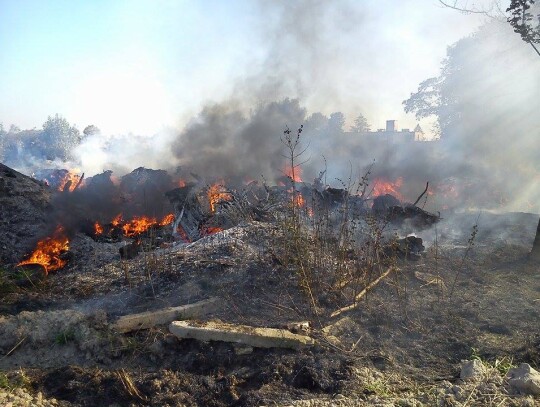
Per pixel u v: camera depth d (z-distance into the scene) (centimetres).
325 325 489
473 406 340
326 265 611
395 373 405
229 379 394
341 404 347
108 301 566
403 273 636
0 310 562
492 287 613
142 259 739
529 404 338
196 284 575
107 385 400
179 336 454
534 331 477
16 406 365
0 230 997
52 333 471
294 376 394
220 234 768
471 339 462
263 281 575
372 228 700
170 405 370
